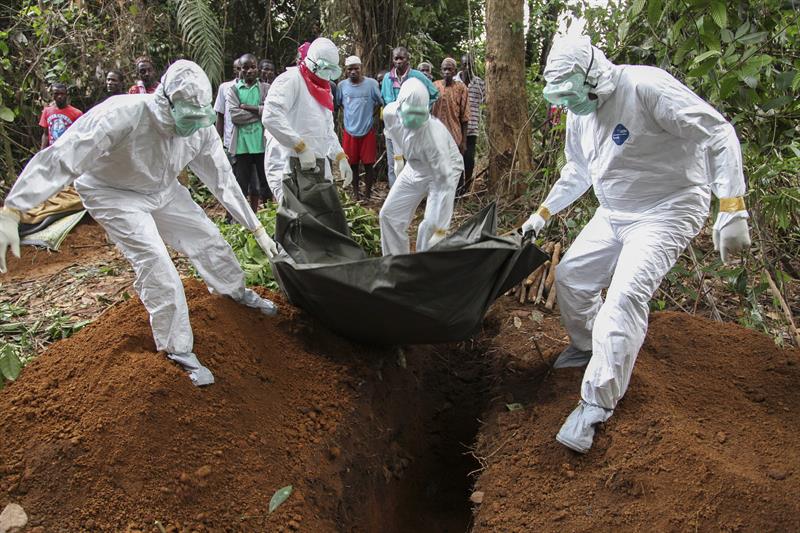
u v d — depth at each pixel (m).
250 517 3.14
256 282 5.19
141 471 3.08
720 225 3.23
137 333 3.69
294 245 4.31
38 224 7.21
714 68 4.36
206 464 3.23
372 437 4.01
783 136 4.83
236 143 7.58
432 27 13.21
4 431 3.25
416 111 4.24
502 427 3.90
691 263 5.85
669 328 4.37
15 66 9.19
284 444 3.54
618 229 3.74
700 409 3.65
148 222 3.53
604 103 3.45
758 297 5.40
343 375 4.09
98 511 2.95
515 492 3.44
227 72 12.88
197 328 3.80
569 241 6.12
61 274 6.33
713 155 3.26
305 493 3.38
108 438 3.14
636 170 3.53
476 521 3.41
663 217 3.56
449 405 4.80
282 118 4.84
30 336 4.83
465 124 8.16
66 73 9.02
